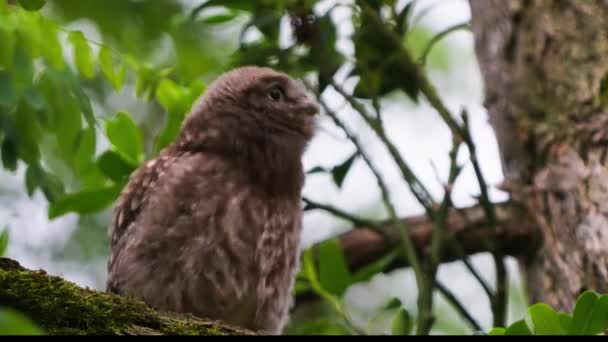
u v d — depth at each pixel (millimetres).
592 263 9023
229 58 12242
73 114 10547
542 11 9906
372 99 10945
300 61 11547
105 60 10500
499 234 10766
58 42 10148
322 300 13422
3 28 9805
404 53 11016
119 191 10672
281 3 11242
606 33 9594
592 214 9109
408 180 10602
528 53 9938
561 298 9547
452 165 10492
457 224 11570
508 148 10117
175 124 11398
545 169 9633
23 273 6172
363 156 10828
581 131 9398
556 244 9445
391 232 11953
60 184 11039
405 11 11469
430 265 10227
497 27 10297
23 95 10062
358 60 11438
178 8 17422
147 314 6500
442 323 17312
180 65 15633
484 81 10523
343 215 11133
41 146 11930
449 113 10680
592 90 9477
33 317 6066
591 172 9234
